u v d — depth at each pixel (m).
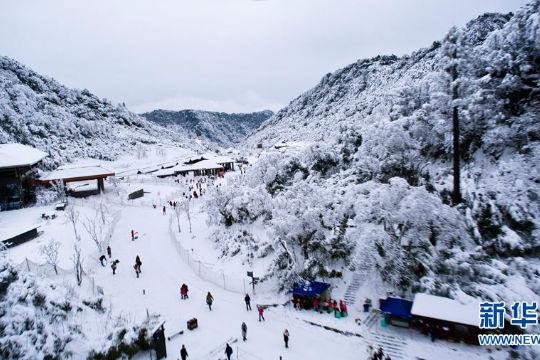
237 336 25.11
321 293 28.92
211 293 31.77
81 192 68.69
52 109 165.88
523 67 33.78
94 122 167.25
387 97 45.53
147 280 34.06
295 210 33.44
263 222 41.38
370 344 23.48
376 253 29.42
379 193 30.19
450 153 36.31
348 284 30.42
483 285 24.53
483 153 33.97
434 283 25.70
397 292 27.84
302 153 49.81
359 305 28.11
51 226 45.81
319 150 47.78
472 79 32.78
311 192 36.16
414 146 36.62
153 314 27.11
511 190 28.91
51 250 31.95
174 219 53.19
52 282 26.08
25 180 60.34
